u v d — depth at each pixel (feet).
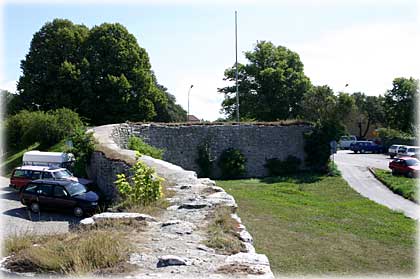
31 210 59.36
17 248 21.89
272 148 119.44
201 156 115.24
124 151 70.28
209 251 20.63
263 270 18.02
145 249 20.70
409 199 80.59
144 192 33.68
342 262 39.45
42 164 78.48
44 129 103.96
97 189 66.95
